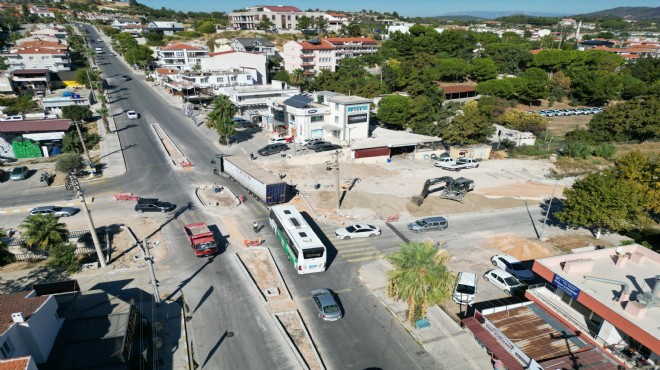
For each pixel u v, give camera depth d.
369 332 30.38
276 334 29.73
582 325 27.73
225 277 36.53
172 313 31.58
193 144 77.25
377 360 27.78
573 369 24.52
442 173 66.12
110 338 26.77
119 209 49.94
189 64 149.62
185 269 37.62
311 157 67.94
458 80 148.25
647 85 133.62
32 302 26.08
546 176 66.00
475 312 30.20
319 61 147.25
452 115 90.81
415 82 115.81
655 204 43.16
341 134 76.31
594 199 42.09
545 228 48.34
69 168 57.97
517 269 38.41
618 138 88.44
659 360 24.12
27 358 21.00
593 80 127.75
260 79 125.31
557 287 29.00
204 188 57.38
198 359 27.20
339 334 30.11
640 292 27.05
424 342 29.50
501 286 36.09
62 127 73.56
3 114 85.75
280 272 37.56
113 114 95.19
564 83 137.12
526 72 139.62
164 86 127.19
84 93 105.31
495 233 46.81
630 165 46.53
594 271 29.66
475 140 77.62
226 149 74.88
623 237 46.31
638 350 25.22
